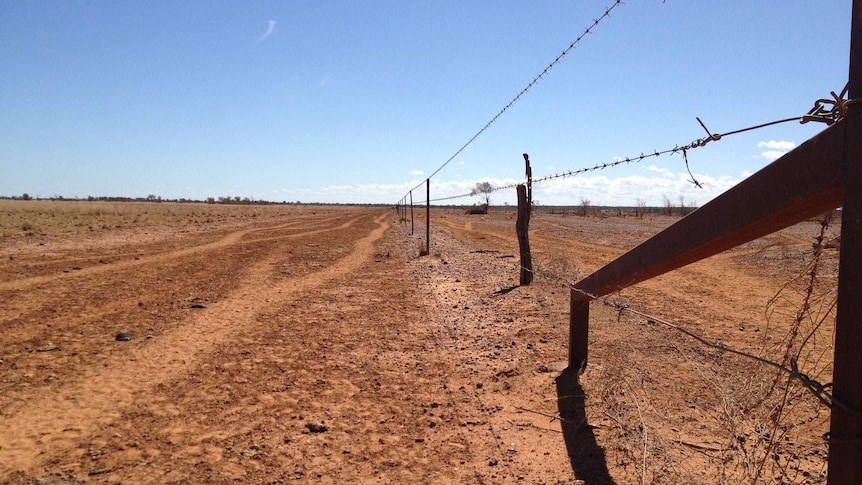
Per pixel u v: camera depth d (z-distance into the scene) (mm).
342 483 4031
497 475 4074
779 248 16594
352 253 21859
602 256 19422
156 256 19469
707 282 13031
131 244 24031
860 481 1793
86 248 21672
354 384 6184
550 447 4438
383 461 4363
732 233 2537
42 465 4305
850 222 1776
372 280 14352
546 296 10742
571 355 6066
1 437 4824
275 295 12055
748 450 3572
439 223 52062
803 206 2113
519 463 4230
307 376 6477
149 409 5469
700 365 4586
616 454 4152
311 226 43719
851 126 1764
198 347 7766
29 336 8273
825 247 2381
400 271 16156
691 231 2898
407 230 38344
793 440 3807
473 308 10281
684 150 2852
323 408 5477
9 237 24984
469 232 37750
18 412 5387
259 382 6266
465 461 4324
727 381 3586
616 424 4336
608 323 7613
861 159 1725
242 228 38500
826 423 4023
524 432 4758
